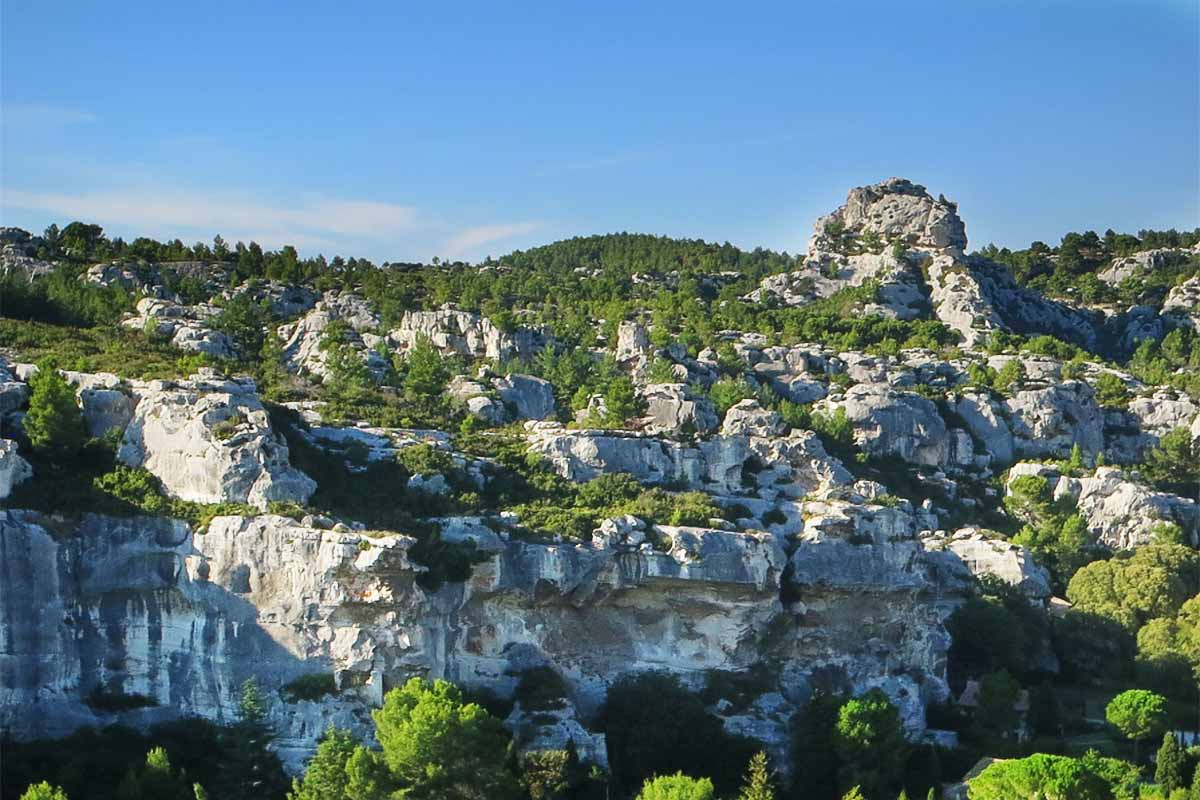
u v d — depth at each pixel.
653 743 166.00
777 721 176.12
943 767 180.75
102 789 141.12
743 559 177.75
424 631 157.38
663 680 175.12
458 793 143.50
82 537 155.25
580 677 174.38
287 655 154.12
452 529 168.25
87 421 169.62
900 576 191.88
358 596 153.38
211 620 155.25
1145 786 171.38
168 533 157.88
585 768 157.50
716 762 167.12
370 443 191.38
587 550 172.88
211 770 148.62
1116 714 189.25
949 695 197.88
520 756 152.50
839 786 168.12
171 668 155.62
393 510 170.38
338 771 139.75
